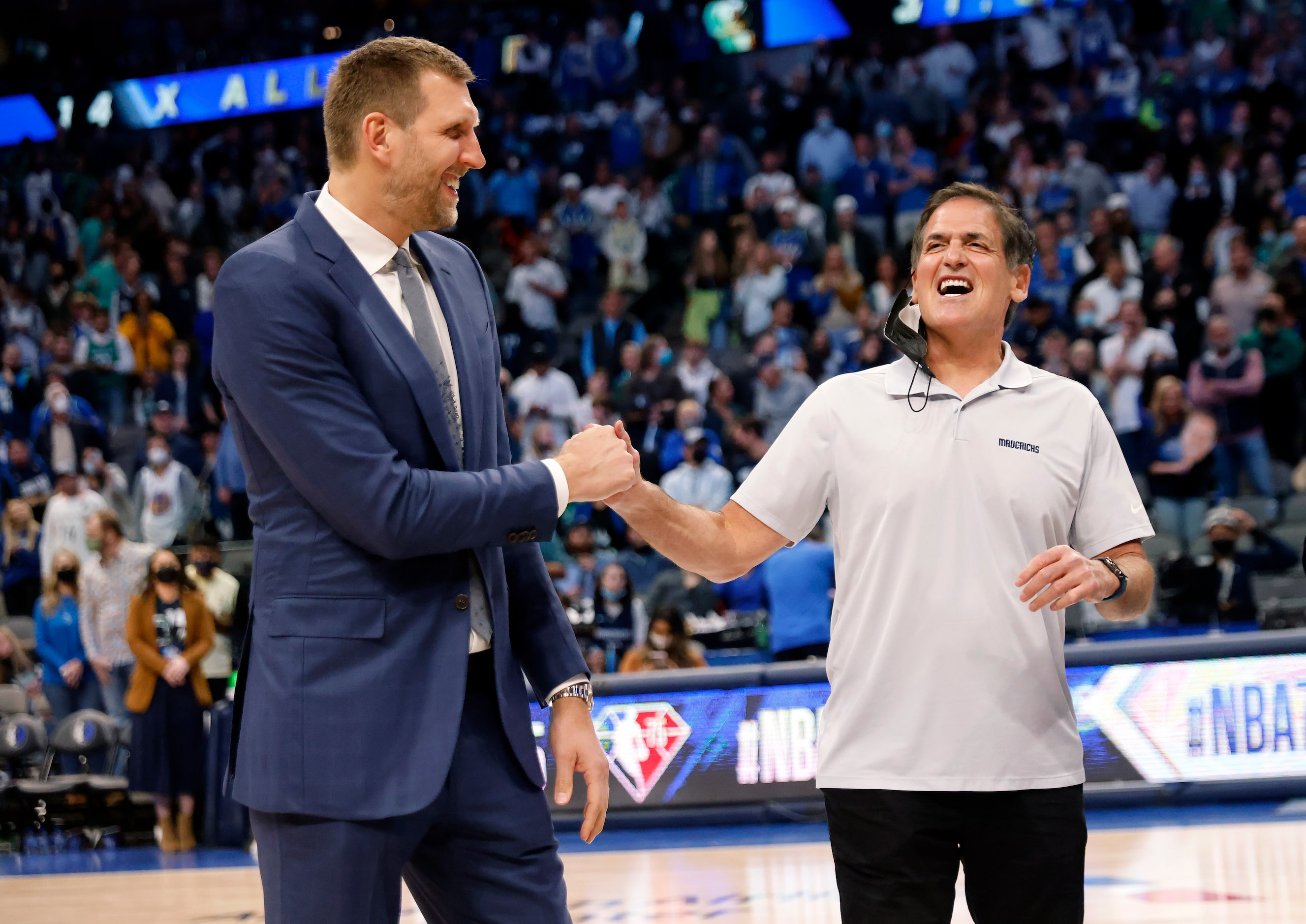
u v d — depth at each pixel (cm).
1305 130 2603
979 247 490
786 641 1528
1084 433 488
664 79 3312
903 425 484
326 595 408
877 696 467
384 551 400
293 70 3619
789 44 3300
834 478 497
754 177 2780
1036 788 458
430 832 433
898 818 457
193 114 3669
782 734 1332
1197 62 2842
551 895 436
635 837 1301
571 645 461
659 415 2202
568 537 1812
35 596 2109
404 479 398
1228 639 1270
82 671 1755
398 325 420
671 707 1352
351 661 406
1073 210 2491
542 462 430
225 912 1070
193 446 2370
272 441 402
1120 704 1284
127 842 1609
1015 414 484
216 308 412
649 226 2780
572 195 2791
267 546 418
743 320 2519
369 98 416
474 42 3494
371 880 402
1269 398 2012
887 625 470
